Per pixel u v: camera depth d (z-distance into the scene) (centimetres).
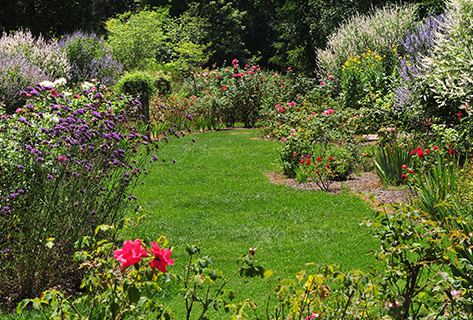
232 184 930
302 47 3089
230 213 756
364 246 588
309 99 1728
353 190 843
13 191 479
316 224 686
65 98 684
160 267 250
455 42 1114
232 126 1892
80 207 499
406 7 1964
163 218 723
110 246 279
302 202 794
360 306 289
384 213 301
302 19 2856
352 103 1556
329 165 892
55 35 2627
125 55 2900
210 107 1831
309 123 1039
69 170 515
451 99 1034
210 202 809
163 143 1399
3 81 1453
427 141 950
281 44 4194
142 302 244
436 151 826
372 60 1605
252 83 1862
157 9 4241
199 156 1206
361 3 2336
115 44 2883
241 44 4753
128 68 2812
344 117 1101
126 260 246
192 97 1898
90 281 266
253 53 5156
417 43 1583
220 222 710
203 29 4275
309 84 1897
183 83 2583
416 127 1062
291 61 3158
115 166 575
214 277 262
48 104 659
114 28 3177
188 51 3644
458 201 612
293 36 3039
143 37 3022
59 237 481
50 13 2600
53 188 507
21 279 449
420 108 1069
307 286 272
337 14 2470
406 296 291
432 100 1076
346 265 529
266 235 649
